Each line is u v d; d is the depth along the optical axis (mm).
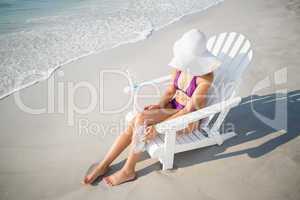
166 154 3523
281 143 3918
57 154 3975
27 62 6395
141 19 8758
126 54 6559
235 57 4133
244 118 4402
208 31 7551
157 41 7156
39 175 3656
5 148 4098
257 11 8961
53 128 4477
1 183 3551
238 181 3418
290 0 10086
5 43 7309
